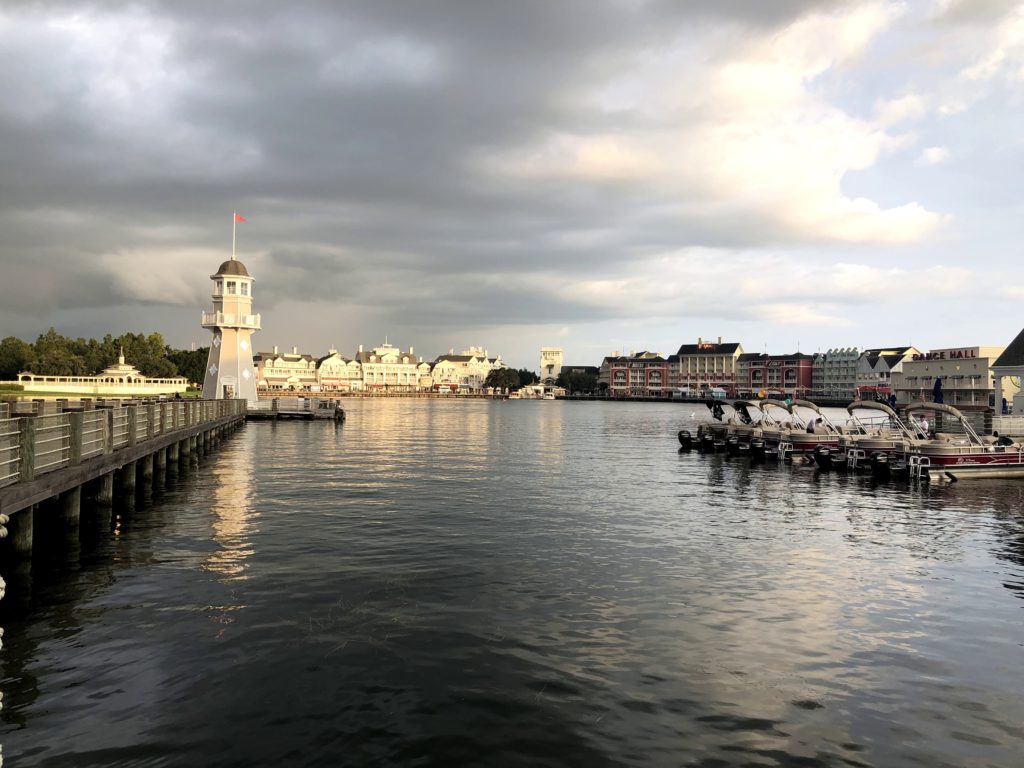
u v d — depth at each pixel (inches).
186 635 451.8
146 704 357.7
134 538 730.2
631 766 313.1
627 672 411.5
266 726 339.3
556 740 333.4
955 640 474.0
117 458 855.7
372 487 1127.6
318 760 310.8
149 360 5570.9
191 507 921.5
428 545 714.8
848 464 1460.4
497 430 2849.4
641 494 1105.4
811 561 681.0
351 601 527.8
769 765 316.5
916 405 1400.1
